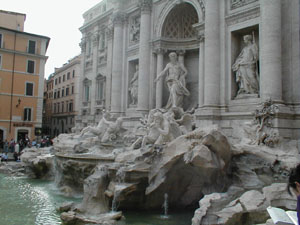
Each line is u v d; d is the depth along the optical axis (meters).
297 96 18.22
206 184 14.62
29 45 48.38
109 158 17.47
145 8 29.23
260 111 17.81
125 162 15.41
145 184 14.61
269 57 18.23
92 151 22.17
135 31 31.80
